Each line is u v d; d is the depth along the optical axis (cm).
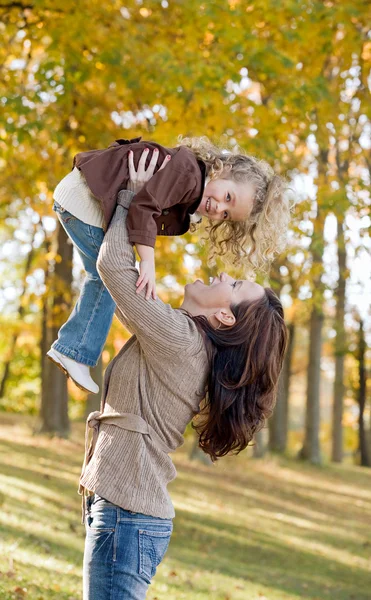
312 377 2186
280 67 792
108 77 773
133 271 262
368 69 902
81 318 301
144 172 283
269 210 307
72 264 1575
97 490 261
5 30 855
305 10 809
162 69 727
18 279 2622
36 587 550
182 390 268
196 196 288
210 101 754
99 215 288
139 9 820
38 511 940
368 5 848
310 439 2198
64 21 743
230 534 1070
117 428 264
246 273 324
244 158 310
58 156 895
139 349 270
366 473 2189
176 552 899
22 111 739
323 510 1488
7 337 2767
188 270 939
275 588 786
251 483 1669
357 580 913
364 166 1395
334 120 883
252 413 277
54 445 1689
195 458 1797
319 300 930
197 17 762
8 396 3066
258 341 275
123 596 256
